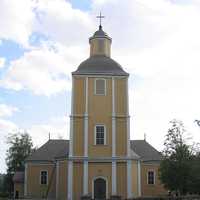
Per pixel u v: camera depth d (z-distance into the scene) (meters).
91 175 47.22
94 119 48.88
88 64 51.00
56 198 50.12
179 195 46.97
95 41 53.19
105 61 51.44
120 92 49.84
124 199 45.44
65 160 48.94
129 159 47.72
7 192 81.25
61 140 65.62
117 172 47.44
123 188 46.97
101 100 49.47
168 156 43.84
